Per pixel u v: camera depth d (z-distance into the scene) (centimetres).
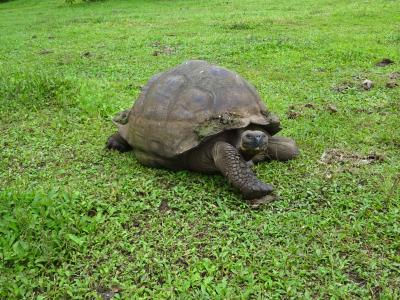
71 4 1324
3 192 242
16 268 197
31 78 468
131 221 230
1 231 215
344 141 313
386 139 312
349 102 392
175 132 250
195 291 181
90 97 415
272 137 284
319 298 177
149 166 283
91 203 240
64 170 290
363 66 512
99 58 621
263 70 519
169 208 240
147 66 562
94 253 206
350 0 1027
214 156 245
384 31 689
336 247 204
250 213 231
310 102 398
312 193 245
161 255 205
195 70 267
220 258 199
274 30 745
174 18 941
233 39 683
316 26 761
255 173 266
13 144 338
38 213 225
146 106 270
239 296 177
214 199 243
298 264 194
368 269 190
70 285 190
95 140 334
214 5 1116
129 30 828
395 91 415
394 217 221
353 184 254
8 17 1180
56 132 356
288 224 220
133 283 191
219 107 248
